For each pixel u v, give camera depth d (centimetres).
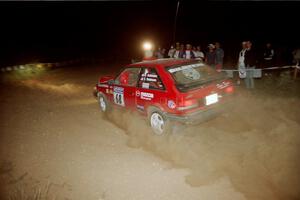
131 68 540
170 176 360
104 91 633
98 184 356
